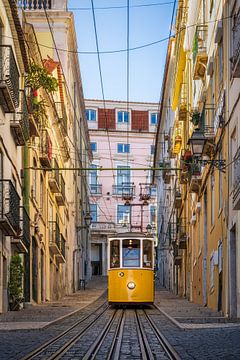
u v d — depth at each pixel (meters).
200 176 27.66
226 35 19.92
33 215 26.97
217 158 22.55
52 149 33.47
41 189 30.42
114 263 27.16
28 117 23.62
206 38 25.59
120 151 73.56
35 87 24.16
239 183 16.23
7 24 20.41
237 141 17.91
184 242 36.47
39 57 27.17
